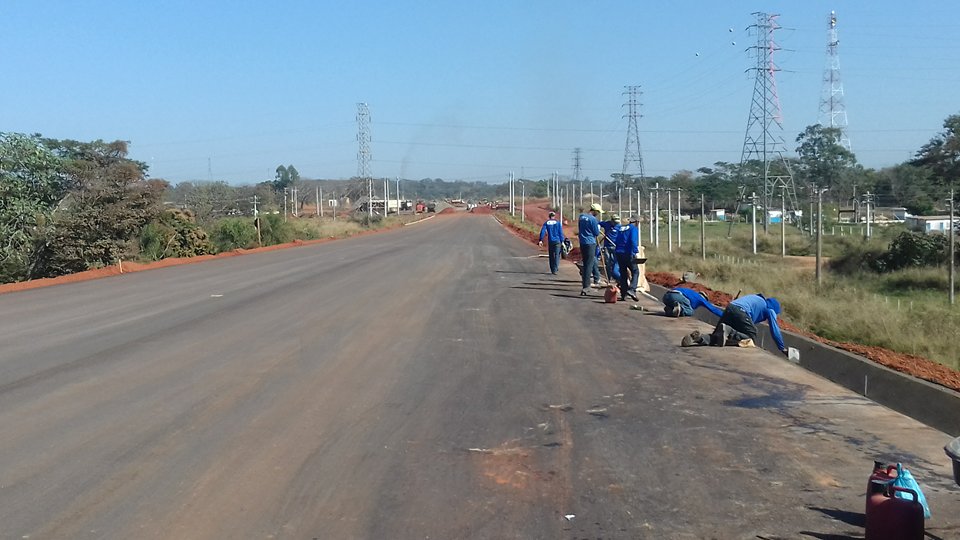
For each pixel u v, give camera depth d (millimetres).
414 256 31594
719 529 4887
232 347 11039
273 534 4836
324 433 6926
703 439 6758
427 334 12055
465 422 7254
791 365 9805
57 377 9211
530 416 7449
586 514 5129
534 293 17734
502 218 90750
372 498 5418
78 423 7270
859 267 29172
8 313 15320
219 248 38906
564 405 7848
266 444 6621
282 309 15086
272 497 5441
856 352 11086
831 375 9992
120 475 5887
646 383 8805
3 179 26453
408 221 93062
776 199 78688
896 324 15297
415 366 9695
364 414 7531
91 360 10211
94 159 29641
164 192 34031
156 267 27531
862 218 60531
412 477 5828
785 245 43000
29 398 8219
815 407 7820
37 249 27031
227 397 8188
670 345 11148
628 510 5191
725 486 5629
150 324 13352
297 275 22984
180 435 6883
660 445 6586
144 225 31016
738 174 92812
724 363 9891
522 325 12969
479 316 14016
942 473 5938
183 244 33531
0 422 7328
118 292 19016
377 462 6164
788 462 6160
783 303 18094
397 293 17719
